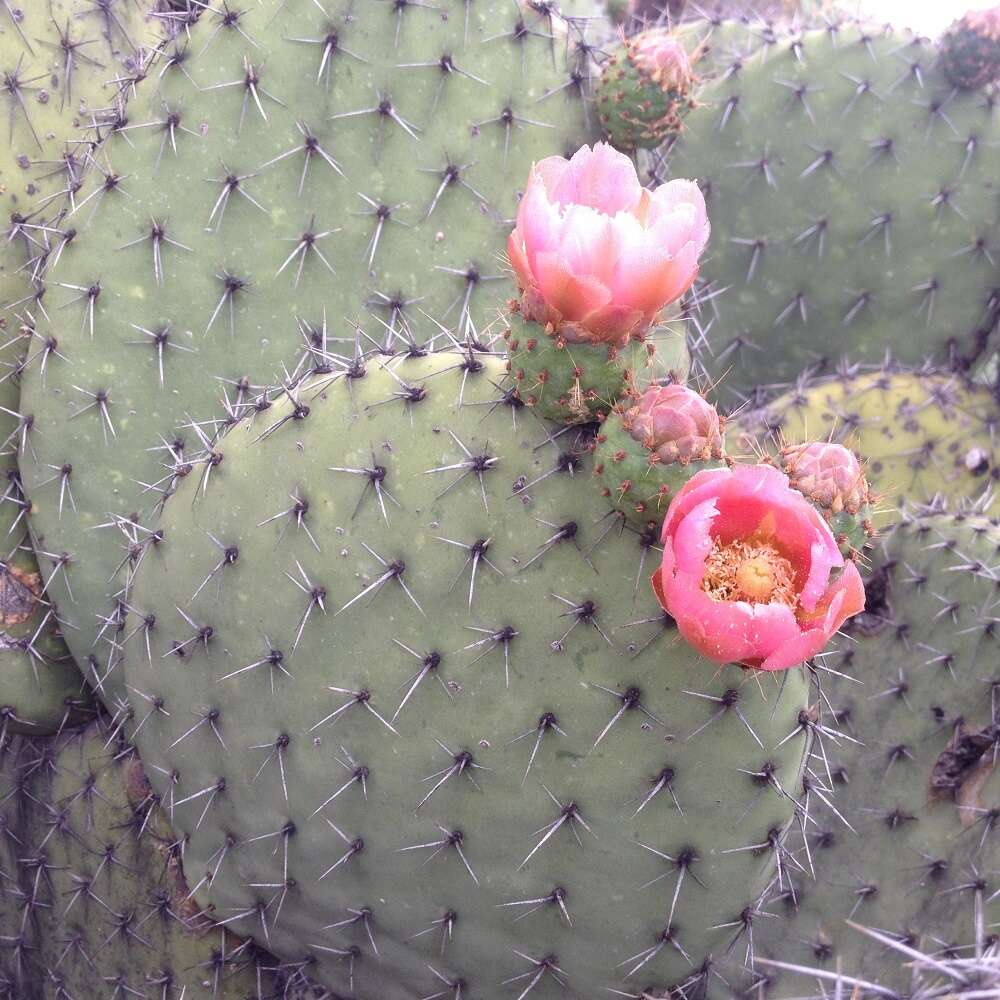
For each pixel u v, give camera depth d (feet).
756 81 3.28
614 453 1.98
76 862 2.65
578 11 3.00
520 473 2.11
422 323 2.64
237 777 2.34
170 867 2.56
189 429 2.57
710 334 3.46
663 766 2.14
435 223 2.62
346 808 2.26
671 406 1.96
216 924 2.53
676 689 2.11
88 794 2.64
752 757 2.14
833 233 3.34
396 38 2.57
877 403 3.21
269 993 2.58
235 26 2.52
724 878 2.20
